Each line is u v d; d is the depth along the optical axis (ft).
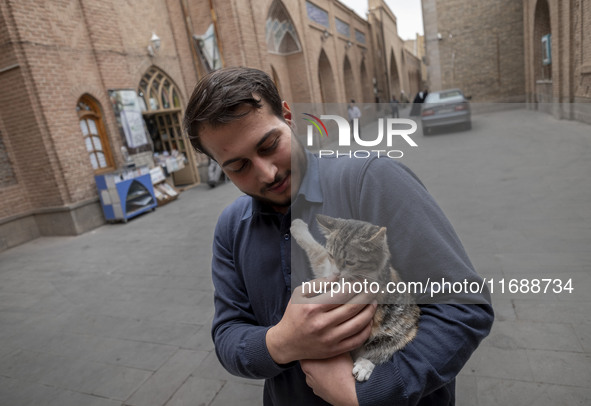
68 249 21.74
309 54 49.60
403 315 2.47
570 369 7.24
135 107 29.63
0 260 21.34
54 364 10.59
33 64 22.36
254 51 38.19
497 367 7.65
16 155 24.26
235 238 3.56
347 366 2.56
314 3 51.90
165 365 9.86
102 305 13.85
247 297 3.62
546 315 8.25
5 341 12.20
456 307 2.42
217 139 2.75
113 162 27.99
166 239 21.02
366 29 78.64
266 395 3.91
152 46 31.42
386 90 63.77
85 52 25.70
